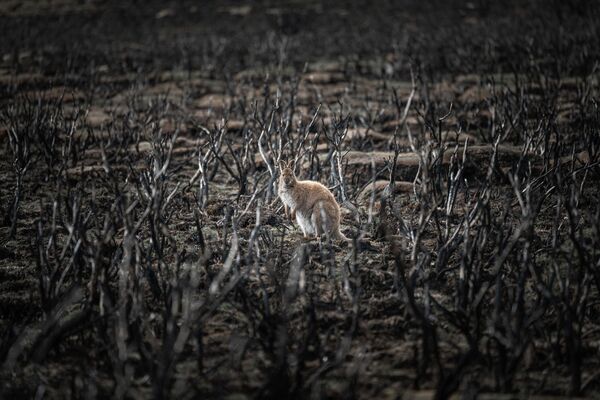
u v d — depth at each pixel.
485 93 30.94
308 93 33.59
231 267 13.80
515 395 9.73
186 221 17.11
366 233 16.02
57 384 10.18
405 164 20.62
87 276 13.48
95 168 21.16
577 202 15.84
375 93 33.62
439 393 9.38
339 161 18.06
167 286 12.89
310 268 13.98
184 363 10.75
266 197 18.30
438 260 13.59
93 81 34.69
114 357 10.09
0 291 13.22
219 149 20.09
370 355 10.95
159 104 28.56
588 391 9.95
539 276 11.35
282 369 9.66
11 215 17.41
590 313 12.13
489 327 10.99
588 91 25.62
